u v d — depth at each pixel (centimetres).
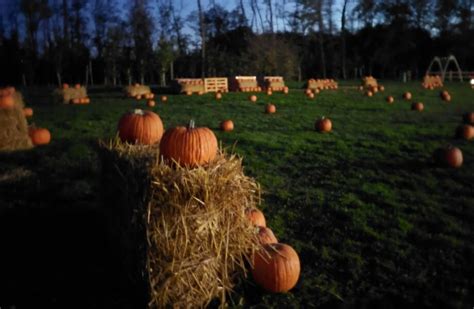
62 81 4972
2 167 701
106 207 444
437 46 5125
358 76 5778
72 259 401
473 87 2962
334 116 1400
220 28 5559
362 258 396
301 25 5412
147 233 300
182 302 306
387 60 5241
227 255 325
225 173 316
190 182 297
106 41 4666
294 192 578
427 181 614
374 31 5475
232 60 4288
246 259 354
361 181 624
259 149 856
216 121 1276
